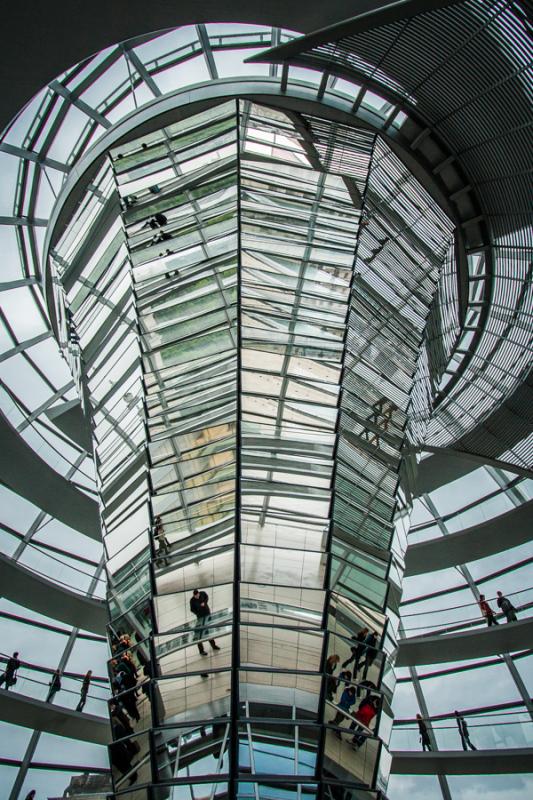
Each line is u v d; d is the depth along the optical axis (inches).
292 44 463.2
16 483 812.6
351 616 399.5
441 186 615.5
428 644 803.4
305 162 590.2
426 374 641.6
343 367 495.8
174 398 488.4
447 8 458.6
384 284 579.8
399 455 506.6
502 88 509.4
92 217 673.0
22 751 724.7
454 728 741.9
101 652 847.1
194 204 582.9
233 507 415.8
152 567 415.2
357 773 351.3
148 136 621.9
